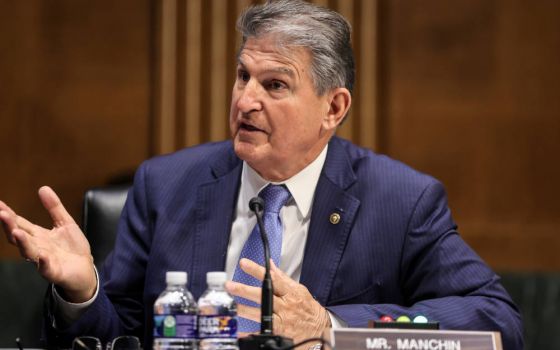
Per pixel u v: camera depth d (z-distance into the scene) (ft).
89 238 22.29
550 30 35.06
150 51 35.22
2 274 30.07
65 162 35.27
